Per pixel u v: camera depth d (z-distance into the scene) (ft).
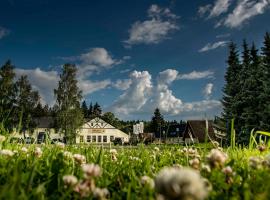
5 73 218.38
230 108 153.48
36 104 223.51
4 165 9.70
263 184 7.45
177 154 17.74
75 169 10.06
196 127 204.85
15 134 17.53
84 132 330.54
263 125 136.67
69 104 221.05
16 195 5.29
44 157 12.98
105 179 8.59
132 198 6.65
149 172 9.92
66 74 225.56
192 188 3.69
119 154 17.98
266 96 139.33
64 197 6.41
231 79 173.88
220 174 8.46
